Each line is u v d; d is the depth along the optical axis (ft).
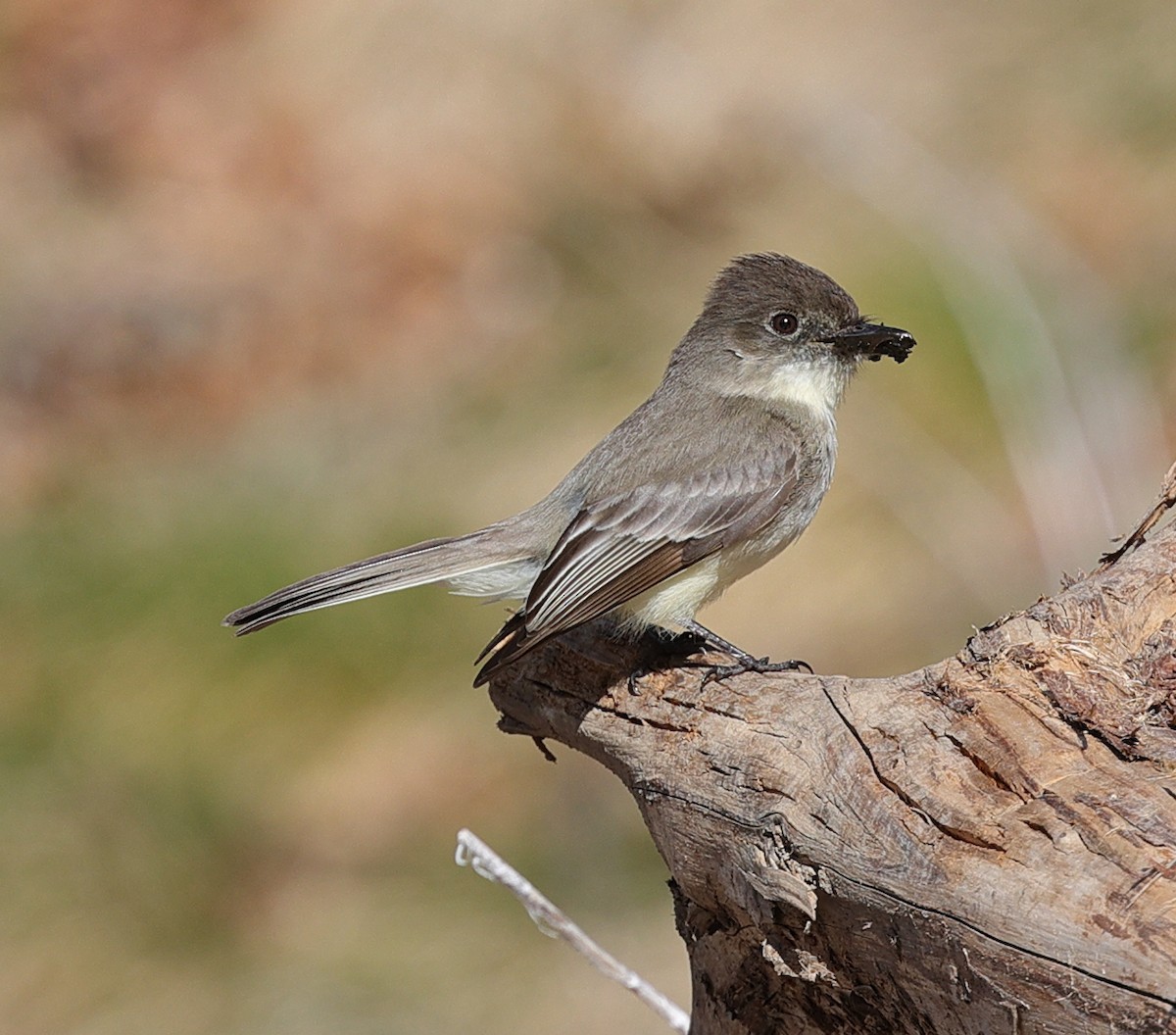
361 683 48.73
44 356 67.77
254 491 58.29
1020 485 45.78
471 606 50.19
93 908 43.70
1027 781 16.85
